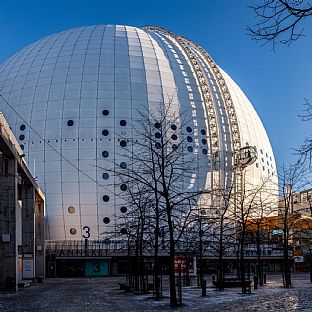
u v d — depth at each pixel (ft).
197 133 247.29
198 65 266.36
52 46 273.75
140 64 257.55
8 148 119.96
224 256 221.46
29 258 176.45
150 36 280.92
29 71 262.26
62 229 231.09
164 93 250.37
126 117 239.30
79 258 216.74
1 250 124.88
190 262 175.32
